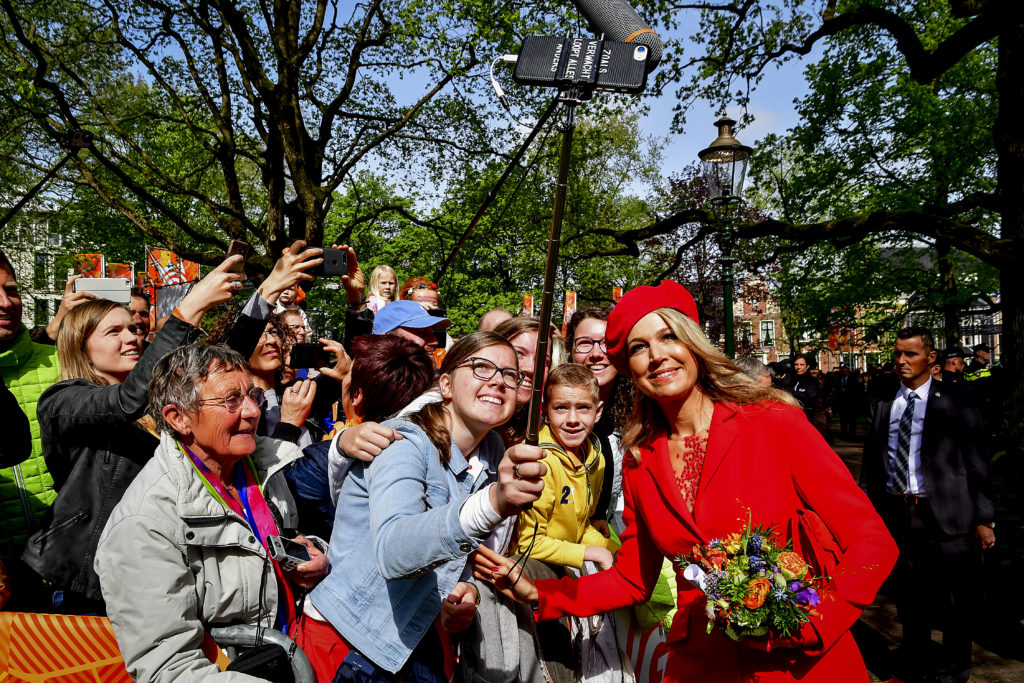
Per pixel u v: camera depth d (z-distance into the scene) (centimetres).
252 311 241
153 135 1603
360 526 191
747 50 1151
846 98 1425
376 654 183
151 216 1723
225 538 183
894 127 1462
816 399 1109
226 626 185
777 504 188
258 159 1546
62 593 218
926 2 1087
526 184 1401
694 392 209
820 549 183
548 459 259
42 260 1828
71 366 253
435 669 200
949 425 410
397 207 1484
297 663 177
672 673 208
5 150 1384
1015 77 767
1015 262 768
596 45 130
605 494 296
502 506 146
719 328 2225
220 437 189
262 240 1262
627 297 210
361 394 237
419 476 182
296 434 286
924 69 859
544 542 253
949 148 1380
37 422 269
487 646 221
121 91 1537
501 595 230
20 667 189
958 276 1767
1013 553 571
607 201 2189
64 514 213
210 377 188
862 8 918
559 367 271
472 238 1442
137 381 207
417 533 154
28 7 1208
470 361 207
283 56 1138
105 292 411
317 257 254
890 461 438
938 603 411
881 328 1944
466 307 1911
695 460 205
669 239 2231
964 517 403
